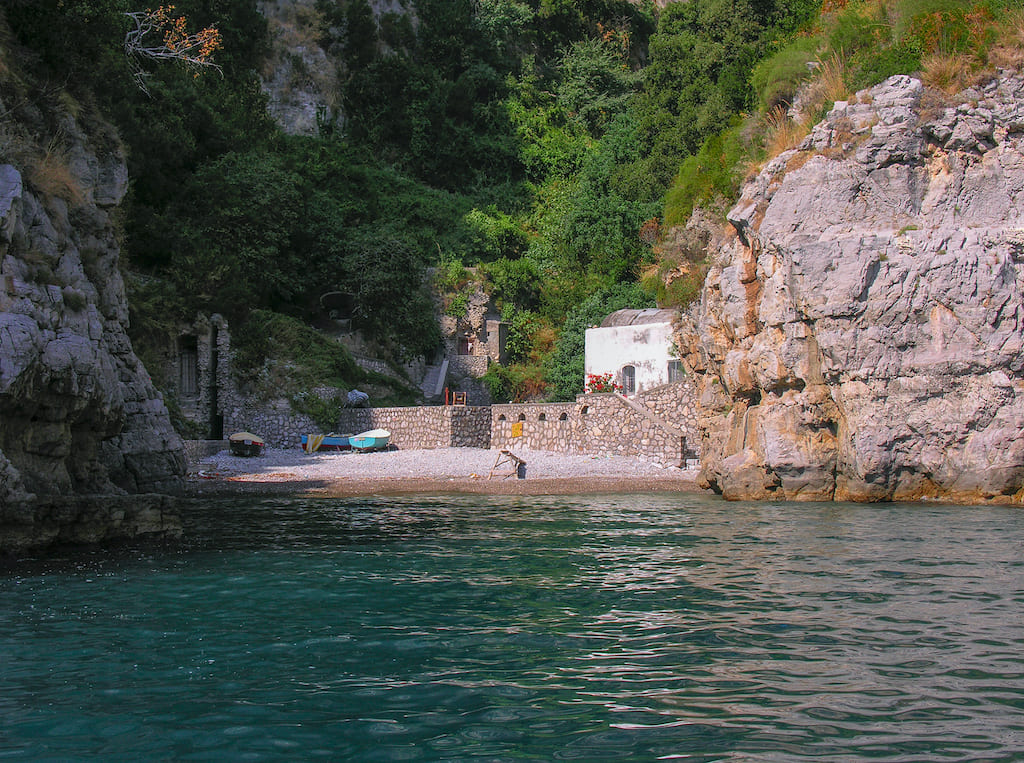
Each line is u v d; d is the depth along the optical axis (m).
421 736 7.51
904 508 23.64
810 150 26.84
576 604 12.44
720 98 54.62
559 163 71.44
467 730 7.63
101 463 22.91
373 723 7.81
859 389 25.03
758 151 30.06
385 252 54.03
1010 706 8.06
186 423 40.44
